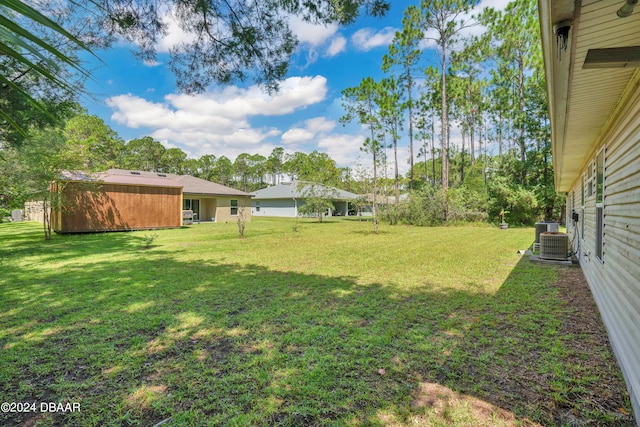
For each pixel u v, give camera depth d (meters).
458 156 28.97
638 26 1.37
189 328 3.15
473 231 14.42
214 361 2.49
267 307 3.81
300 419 1.82
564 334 3.01
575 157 5.05
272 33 3.47
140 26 3.02
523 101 19.81
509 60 19.72
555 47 1.45
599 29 1.39
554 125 3.03
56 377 2.27
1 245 9.23
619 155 2.79
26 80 3.66
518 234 13.02
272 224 18.97
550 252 6.79
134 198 14.15
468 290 4.59
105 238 11.03
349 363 2.44
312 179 25.98
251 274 5.62
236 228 15.68
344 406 1.93
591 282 4.48
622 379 2.24
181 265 6.40
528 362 2.47
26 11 0.55
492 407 1.92
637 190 2.24
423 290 4.59
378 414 1.86
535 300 4.09
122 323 3.28
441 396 2.03
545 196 17.11
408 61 20.45
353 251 8.42
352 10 3.32
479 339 2.89
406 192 22.39
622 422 1.81
